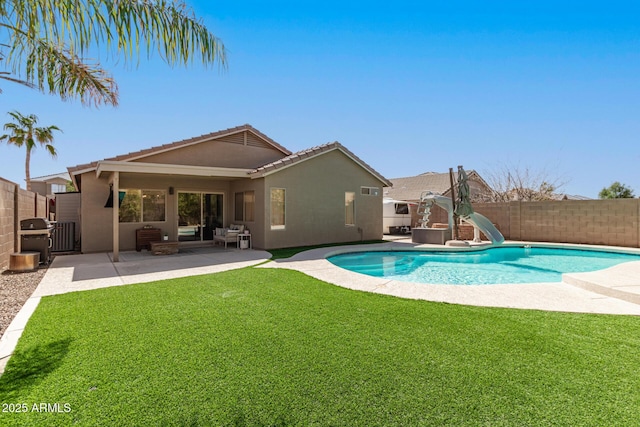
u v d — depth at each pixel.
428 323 4.57
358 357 3.54
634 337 4.04
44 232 9.78
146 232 12.86
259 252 12.21
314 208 14.50
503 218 17.27
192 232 14.56
